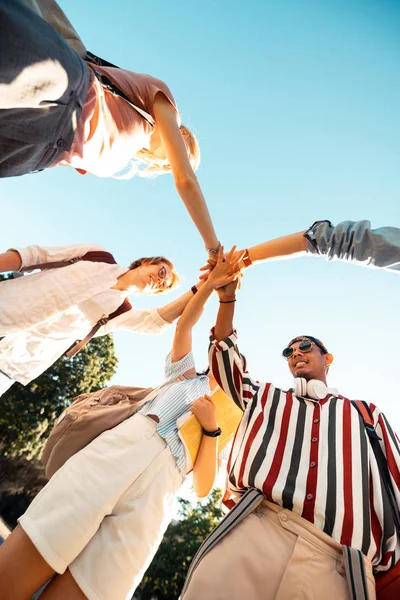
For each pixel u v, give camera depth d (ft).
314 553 4.95
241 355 7.02
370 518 5.29
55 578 5.70
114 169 6.40
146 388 8.50
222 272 7.22
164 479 6.98
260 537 5.22
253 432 6.43
